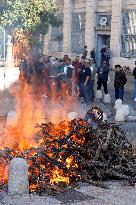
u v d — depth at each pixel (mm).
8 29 27797
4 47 28266
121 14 33375
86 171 9602
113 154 9945
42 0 29484
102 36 35906
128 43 33031
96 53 35875
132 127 15961
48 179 9016
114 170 9734
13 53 28406
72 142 9781
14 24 27266
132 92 26203
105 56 32000
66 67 21438
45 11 30094
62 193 8719
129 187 9227
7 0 25375
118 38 33344
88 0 35906
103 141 9875
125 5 33375
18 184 8523
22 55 27672
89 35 36031
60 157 9469
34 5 28609
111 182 9570
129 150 10430
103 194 8727
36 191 8703
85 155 9953
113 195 8680
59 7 38938
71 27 38094
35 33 29484
